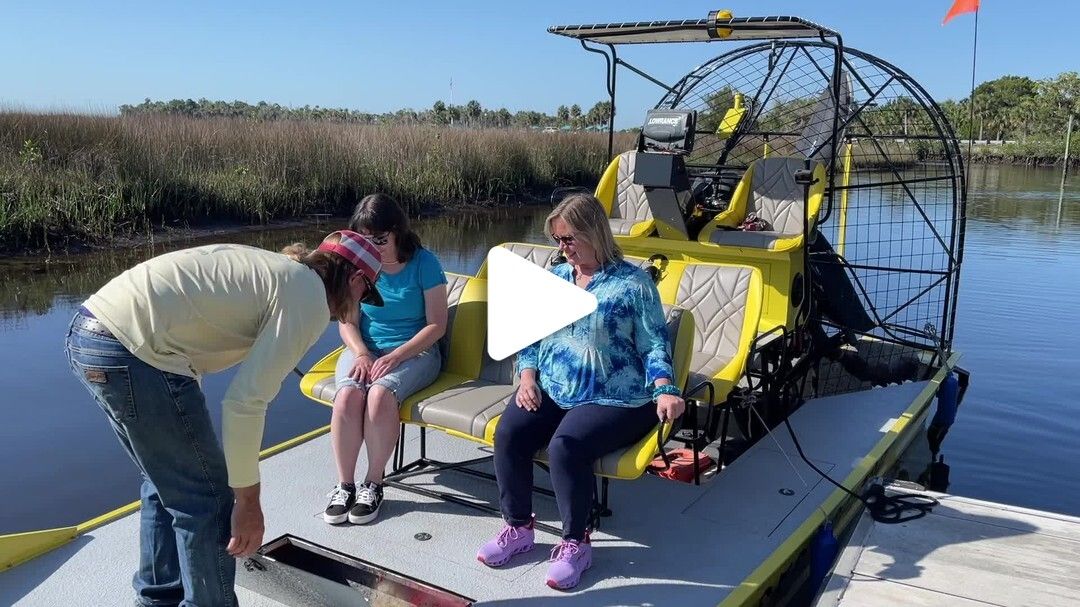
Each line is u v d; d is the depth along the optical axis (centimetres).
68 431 535
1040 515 367
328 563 309
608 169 668
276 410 591
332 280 256
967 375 655
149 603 270
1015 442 609
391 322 384
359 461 423
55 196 1194
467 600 275
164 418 232
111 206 1216
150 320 224
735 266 461
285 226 1426
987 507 375
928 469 564
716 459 432
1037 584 312
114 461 496
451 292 425
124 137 1341
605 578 318
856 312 599
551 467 310
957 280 640
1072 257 1265
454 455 434
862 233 1012
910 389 561
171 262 232
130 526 353
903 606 297
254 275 233
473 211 1834
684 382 358
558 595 307
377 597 277
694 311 464
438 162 1822
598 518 346
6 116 1331
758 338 434
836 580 315
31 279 992
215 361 242
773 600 330
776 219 627
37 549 328
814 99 693
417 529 355
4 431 532
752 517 368
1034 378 732
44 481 468
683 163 561
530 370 337
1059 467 571
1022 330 864
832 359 588
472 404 362
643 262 482
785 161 635
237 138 1519
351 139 1694
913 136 601
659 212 570
